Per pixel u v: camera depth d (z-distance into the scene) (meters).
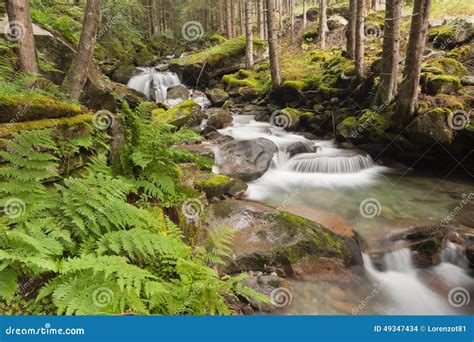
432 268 5.77
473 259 5.73
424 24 8.92
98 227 3.28
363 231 6.59
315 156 10.41
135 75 17.78
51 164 3.43
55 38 8.88
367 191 8.80
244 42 20.08
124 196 3.86
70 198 3.35
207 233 5.22
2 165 3.41
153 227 3.90
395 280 5.42
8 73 5.23
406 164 10.66
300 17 29.22
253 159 9.39
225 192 7.19
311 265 5.31
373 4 22.70
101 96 8.50
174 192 4.96
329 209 7.56
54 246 2.83
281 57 19.97
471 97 9.87
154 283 2.83
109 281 2.81
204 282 3.30
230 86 17.69
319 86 14.05
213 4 32.53
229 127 13.48
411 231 6.38
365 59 14.28
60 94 6.04
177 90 16.58
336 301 4.76
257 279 4.84
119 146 5.34
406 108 9.66
